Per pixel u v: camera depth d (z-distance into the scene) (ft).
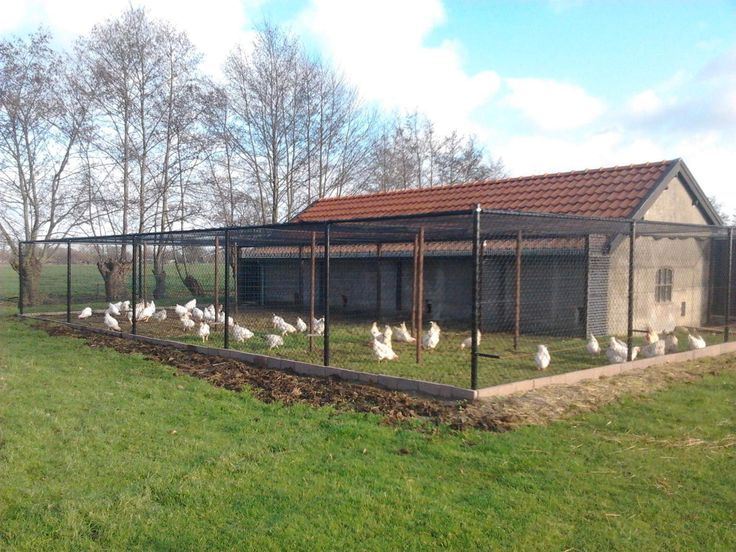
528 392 25.68
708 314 52.90
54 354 36.65
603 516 14.49
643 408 23.79
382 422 21.79
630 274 31.45
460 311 54.13
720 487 16.20
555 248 43.47
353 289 64.34
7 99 72.38
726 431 20.89
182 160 86.17
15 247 77.05
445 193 61.52
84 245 85.61
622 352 31.37
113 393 26.27
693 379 29.37
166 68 82.94
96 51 79.97
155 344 40.37
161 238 45.60
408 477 16.76
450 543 13.19
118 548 12.94
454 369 30.76
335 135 98.78
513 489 15.99
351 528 13.82
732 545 13.17
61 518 14.15
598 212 44.52
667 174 45.85
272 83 90.94
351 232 37.27
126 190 81.61
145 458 17.99
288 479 16.55
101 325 50.29
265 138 92.07
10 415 22.29
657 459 18.21
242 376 29.68
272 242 51.83
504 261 49.32
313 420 22.08
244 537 13.39
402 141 126.62
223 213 90.79
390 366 31.60
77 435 20.07
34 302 73.26
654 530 13.83
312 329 37.09
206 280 98.84
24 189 75.15
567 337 43.57
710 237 48.34
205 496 15.42
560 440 19.88
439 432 20.61
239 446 19.16
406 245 54.60
